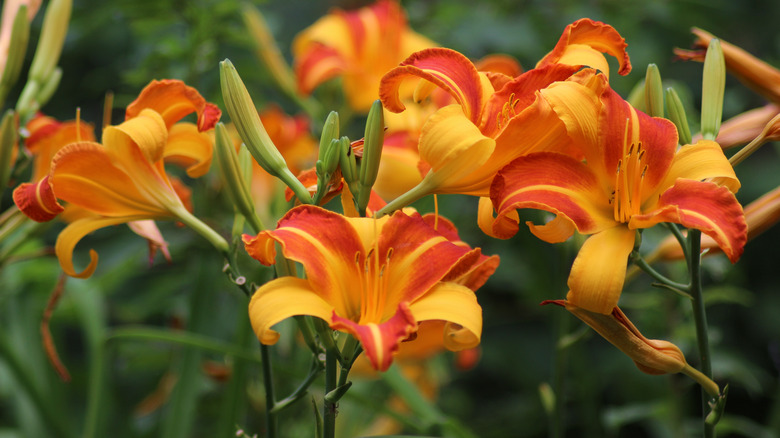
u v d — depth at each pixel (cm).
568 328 123
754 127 110
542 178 98
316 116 156
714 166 100
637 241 100
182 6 141
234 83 101
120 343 139
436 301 97
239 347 121
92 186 104
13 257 115
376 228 99
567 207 98
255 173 144
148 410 146
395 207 100
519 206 97
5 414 150
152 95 105
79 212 112
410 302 97
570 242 125
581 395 138
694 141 108
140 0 139
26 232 113
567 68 100
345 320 95
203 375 134
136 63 158
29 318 134
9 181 115
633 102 121
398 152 120
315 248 97
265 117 141
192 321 127
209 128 105
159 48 137
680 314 146
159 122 104
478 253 98
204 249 129
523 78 100
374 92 149
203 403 144
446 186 99
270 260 99
